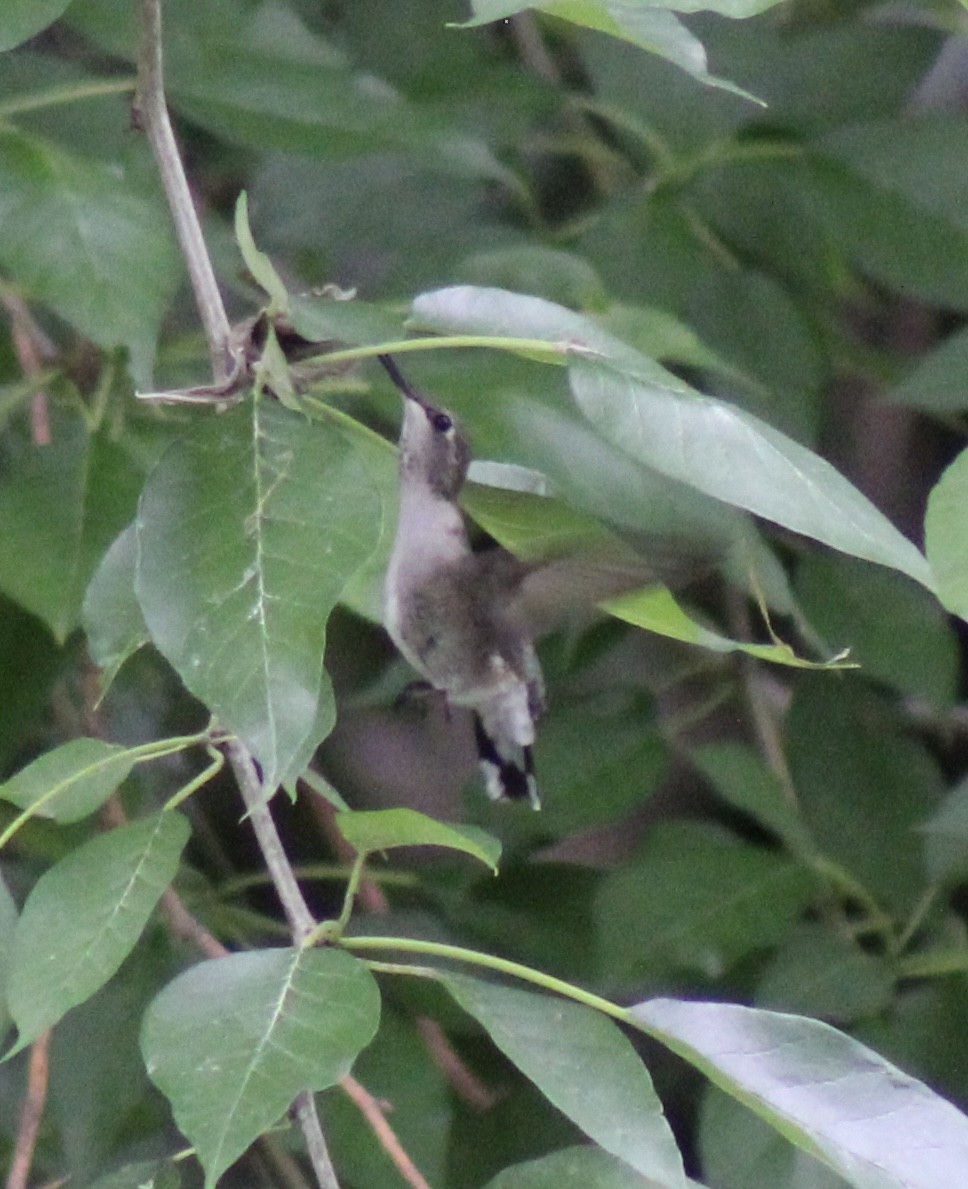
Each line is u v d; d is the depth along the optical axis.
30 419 6.13
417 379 5.21
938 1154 3.42
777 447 3.63
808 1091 3.49
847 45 6.27
